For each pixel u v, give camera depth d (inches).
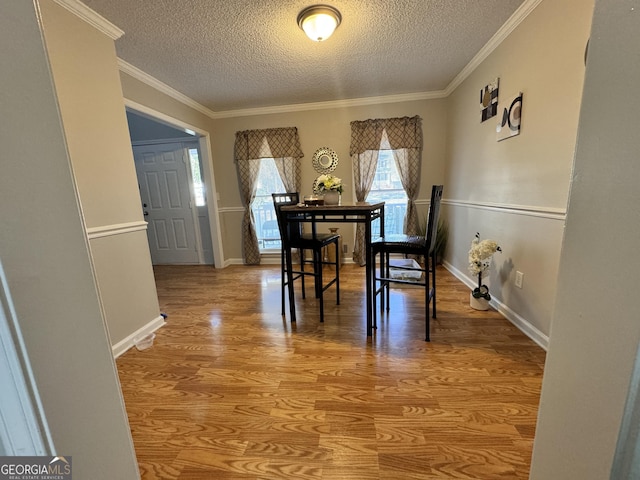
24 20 15.7
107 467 20.8
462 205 124.2
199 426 52.1
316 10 73.8
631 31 15.4
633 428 16.7
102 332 20.5
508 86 85.9
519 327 82.3
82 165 69.8
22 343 15.5
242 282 140.5
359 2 73.0
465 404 54.6
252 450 46.8
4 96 14.6
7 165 14.7
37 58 16.3
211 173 162.9
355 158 153.4
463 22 82.8
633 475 17.3
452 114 136.0
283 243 95.8
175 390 62.0
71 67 67.3
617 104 16.5
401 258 163.8
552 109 67.5
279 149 159.6
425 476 41.6
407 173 151.7
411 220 153.9
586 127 18.9
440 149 149.2
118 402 21.9
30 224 15.8
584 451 20.5
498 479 40.9
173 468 44.2
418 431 49.1
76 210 18.7
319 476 42.2
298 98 145.6
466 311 94.7
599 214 18.1
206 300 116.7
